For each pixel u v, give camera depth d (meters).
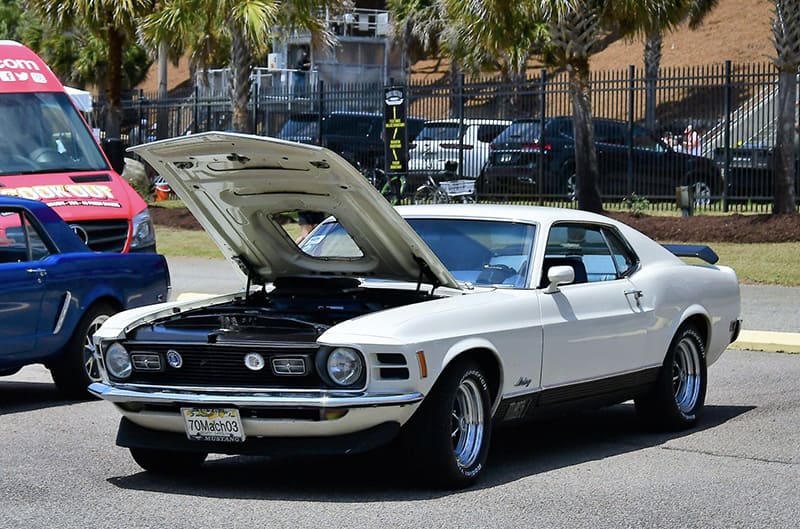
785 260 18.17
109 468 7.56
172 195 31.36
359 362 6.42
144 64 48.34
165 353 6.81
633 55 50.47
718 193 24.62
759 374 11.21
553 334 7.41
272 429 6.52
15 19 47.22
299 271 7.98
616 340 7.97
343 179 6.84
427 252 7.16
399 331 6.46
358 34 48.41
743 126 25.27
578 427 9.05
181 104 32.38
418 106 33.16
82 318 9.91
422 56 48.34
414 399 6.43
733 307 9.41
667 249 9.38
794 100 20.36
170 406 6.74
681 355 8.92
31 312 9.43
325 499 6.71
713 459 7.86
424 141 27.38
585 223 8.23
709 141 25.61
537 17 21.08
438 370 6.55
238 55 25.70
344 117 28.47
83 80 44.59
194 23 26.00
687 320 8.87
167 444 6.86
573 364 7.60
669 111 31.00
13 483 7.12
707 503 6.66
